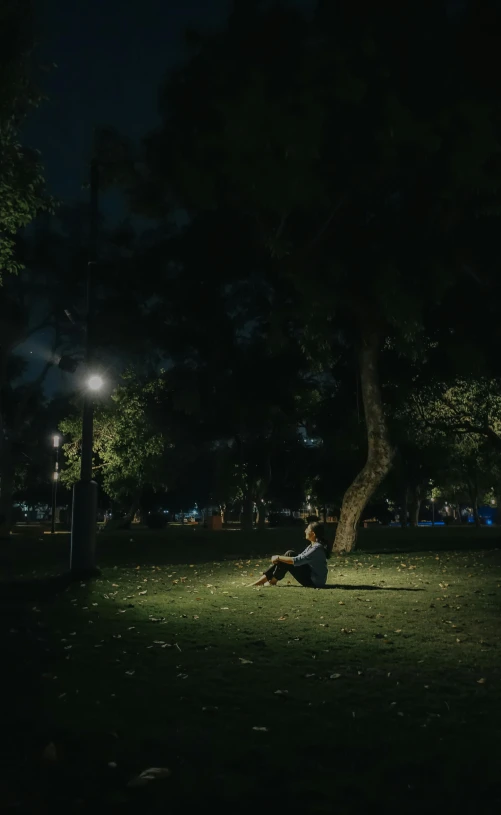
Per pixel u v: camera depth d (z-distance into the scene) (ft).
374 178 60.90
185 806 12.73
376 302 66.95
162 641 26.37
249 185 60.03
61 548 80.74
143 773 13.94
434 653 24.67
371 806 12.82
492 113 58.29
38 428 200.23
